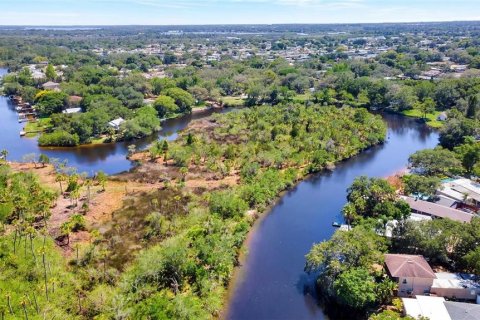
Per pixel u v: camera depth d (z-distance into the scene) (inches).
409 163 4569.4
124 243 2768.2
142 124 5895.7
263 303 2340.1
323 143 4773.6
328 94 7450.8
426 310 2003.0
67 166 4584.2
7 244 2605.8
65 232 2763.3
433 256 2516.0
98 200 3494.1
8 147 5280.5
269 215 3408.0
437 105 7096.5
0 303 2090.3
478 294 2197.3
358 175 4279.0
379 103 7229.3
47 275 2356.1
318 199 3718.0
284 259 2775.6
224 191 3538.4
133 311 2047.2
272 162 4313.5
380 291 2171.5
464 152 4133.9
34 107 6998.0
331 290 2289.6
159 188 3759.8
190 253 2549.2
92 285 2335.1
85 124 5531.5
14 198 3120.1
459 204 3312.0
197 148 4626.0
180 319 2011.6
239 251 2829.7
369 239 2440.9
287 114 5969.5
